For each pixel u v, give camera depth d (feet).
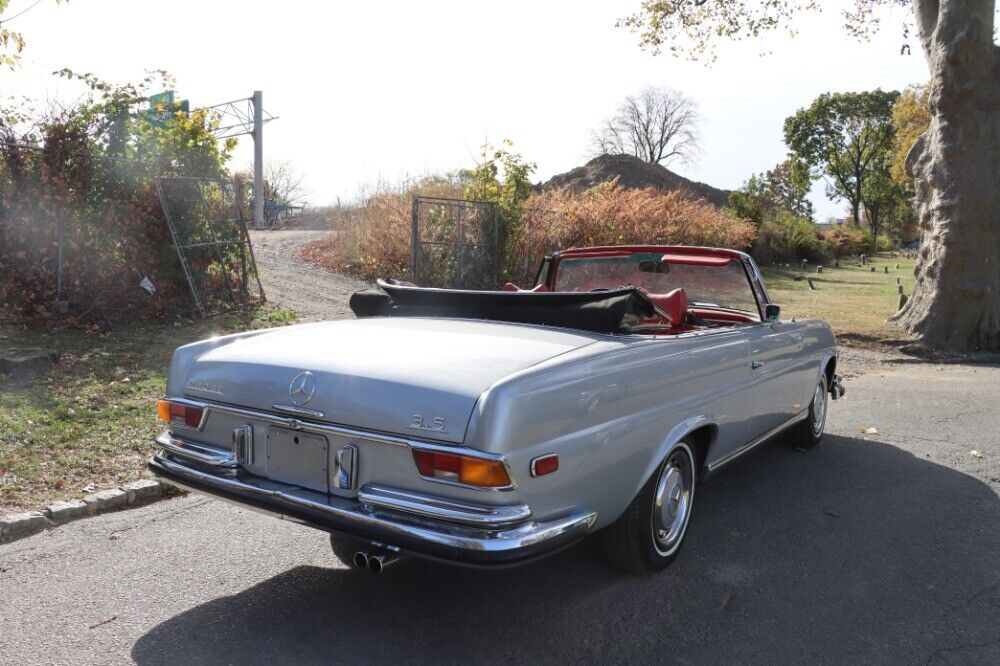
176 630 10.30
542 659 9.72
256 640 10.07
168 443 11.37
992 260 41.50
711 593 11.64
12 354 22.70
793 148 261.03
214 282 34.58
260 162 95.96
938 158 43.45
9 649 9.69
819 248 130.93
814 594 11.64
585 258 17.47
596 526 10.52
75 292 29.48
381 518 9.11
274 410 10.26
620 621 10.75
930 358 40.14
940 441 20.98
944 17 42.91
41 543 13.10
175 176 32.50
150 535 13.61
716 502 15.81
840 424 23.02
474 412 8.85
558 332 11.69
